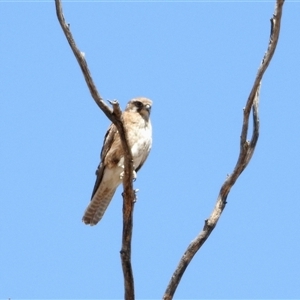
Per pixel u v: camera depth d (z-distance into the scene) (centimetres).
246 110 1206
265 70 1159
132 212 1217
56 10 1139
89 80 1148
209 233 1246
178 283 1238
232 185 1256
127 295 1232
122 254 1218
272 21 1152
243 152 1238
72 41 1141
